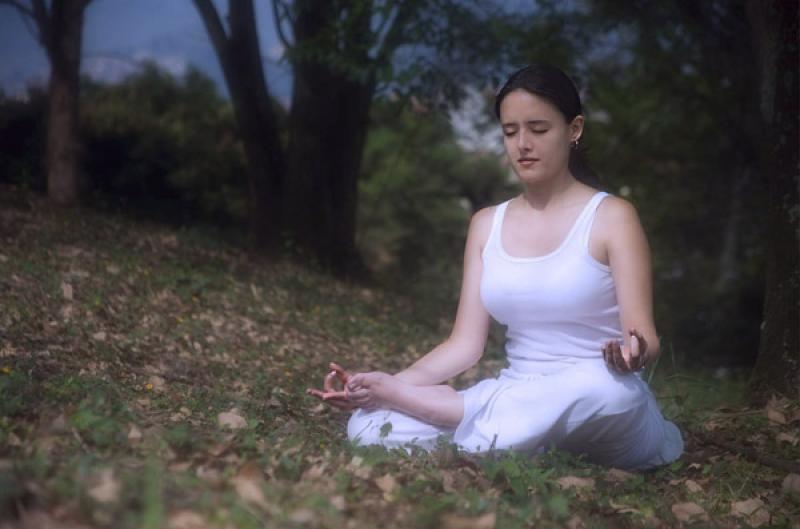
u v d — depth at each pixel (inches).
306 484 143.4
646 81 818.2
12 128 663.1
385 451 176.1
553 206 187.0
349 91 600.7
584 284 183.2
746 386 284.0
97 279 374.0
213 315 366.0
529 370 189.0
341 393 188.5
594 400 180.7
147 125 776.9
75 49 572.7
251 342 335.0
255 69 600.1
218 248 555.2
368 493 147.0
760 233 898.1
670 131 908.6
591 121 922.7
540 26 592.7
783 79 281.6
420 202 1198.9
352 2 522.9
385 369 343.0
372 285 607.5
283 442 170.4
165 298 373.7
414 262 1139.3
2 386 179.0
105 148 748.0
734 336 736.3
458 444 184.1
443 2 506.6
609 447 187.8
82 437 151.3
